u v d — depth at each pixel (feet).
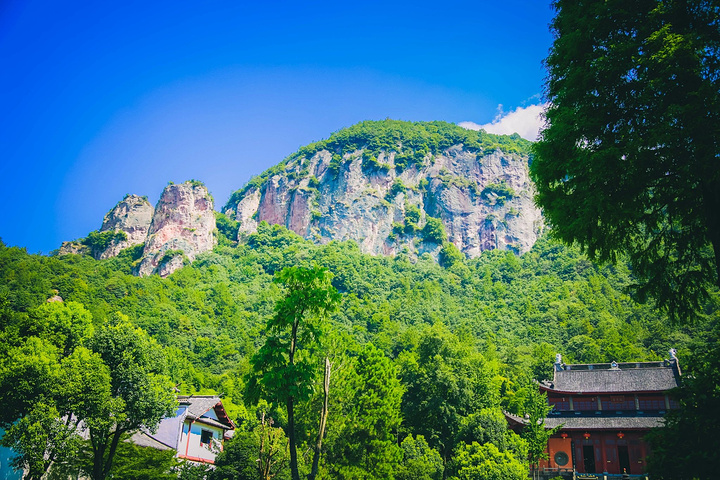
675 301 54.95
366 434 139.33
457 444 171.63
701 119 43.06
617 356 343.67
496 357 386.93
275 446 133.59
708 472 39.91
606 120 51.62
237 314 554.05
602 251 55.57
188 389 307.37
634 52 50.11
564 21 57.31
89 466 111.45
